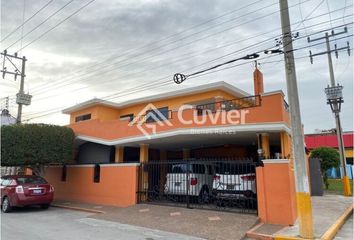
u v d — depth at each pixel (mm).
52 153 16578
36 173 17828
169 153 19875
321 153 24125
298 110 8359
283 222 9602
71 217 12211
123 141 15375
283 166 9898
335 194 19984
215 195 11984
